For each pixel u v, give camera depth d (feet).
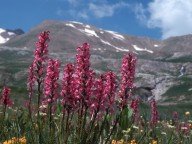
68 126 3.40
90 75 3.34
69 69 3.34
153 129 6.01
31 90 4.12
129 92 3.45
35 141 3.70
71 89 3.33
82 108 3.39
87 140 3.46
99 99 3.38
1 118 4.75
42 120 4.03
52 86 3.42
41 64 3.53
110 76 3.38
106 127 4.17
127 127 5.02
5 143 3.83
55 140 3.60
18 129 4.33
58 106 4.54
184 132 6.60
